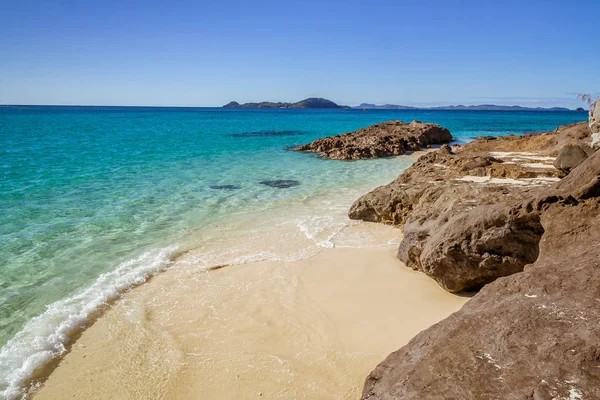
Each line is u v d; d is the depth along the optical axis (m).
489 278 7.39
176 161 26.25
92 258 9.78
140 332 6.83
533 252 6.82
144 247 10.56
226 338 6.65
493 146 24.44
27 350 6.29
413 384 3.48
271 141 41.72
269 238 11.31
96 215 13.26
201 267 9.38
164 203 15.05
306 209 14.44
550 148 19.92
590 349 3.14
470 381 3.23
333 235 11.55
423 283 8.38
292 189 17.92
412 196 12.09
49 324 6.97
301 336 6.64
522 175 12.52
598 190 5.86
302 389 5.46
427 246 8.25
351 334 6.63
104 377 5.78
